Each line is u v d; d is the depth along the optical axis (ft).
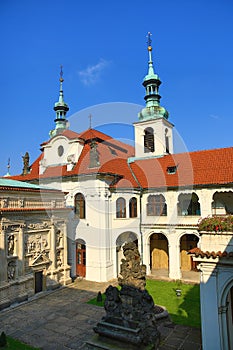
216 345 37.32
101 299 69.97
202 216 84.12
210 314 38.22
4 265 65.72
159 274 91.86
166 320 56.65
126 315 37.35
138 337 34.81
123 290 39.27
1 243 65.31
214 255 37.45
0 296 64.18
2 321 58.44
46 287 77.25
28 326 56.08
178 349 45.68
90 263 87.30
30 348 47.39
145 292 38.65
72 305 67.26
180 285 81.30
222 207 88.38
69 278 84.17
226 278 37.60
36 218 75.72
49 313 62.54
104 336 37.65
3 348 47.26
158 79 114.01
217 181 82.07
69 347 47.67
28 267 72.74
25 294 70.13
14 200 69.67
